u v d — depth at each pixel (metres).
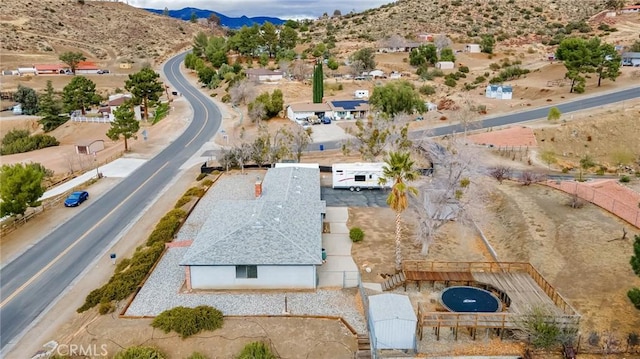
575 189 45.38
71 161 64.25
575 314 24.39
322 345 24.97
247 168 60.44
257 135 74.25
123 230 41.81
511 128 72.19
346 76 127.62
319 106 91.69
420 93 107.38
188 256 30.45
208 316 26.47
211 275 30.55
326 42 175.50
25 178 43.34
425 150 56.56
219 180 55.16
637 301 23.66
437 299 29.00
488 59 146.38
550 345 22.95
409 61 142.38
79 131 92.56
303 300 29.52
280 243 31.20
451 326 24.58
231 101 108.62
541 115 79.00
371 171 50.84
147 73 94.75
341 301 29.42
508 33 181.50
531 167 58.00
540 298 27.14
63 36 190.38
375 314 23.83
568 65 93.50
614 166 60.50
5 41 166.38
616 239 34.44
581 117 73.12
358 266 34.00
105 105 112.44
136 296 30.16
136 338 25.47
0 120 105.00
